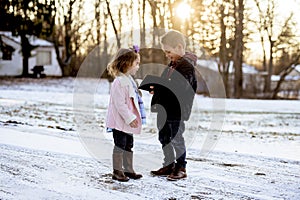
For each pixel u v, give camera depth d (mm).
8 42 32469
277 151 6070
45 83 26641
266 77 29219
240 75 24062
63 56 35188
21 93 17594
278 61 35938
